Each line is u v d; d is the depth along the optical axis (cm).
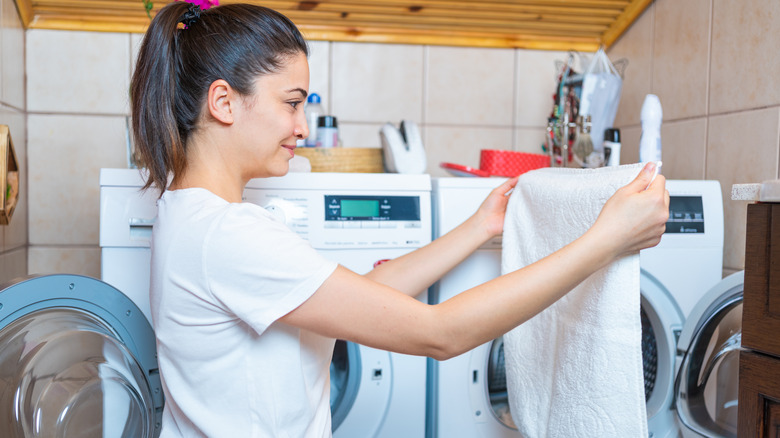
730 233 163
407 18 209
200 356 84
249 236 80
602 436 103
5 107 177
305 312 80
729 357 131
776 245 87
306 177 143
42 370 109
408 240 148
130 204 136
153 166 87
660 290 153
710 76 171
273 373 84
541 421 119
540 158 175
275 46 86
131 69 195
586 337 105
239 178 91
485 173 169
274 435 85
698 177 176
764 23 151
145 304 136
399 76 220
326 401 96
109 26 202
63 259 206
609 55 227
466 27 217
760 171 152
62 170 205
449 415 148
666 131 192
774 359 88
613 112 190
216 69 85
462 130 225
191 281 81
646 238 92
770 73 149
